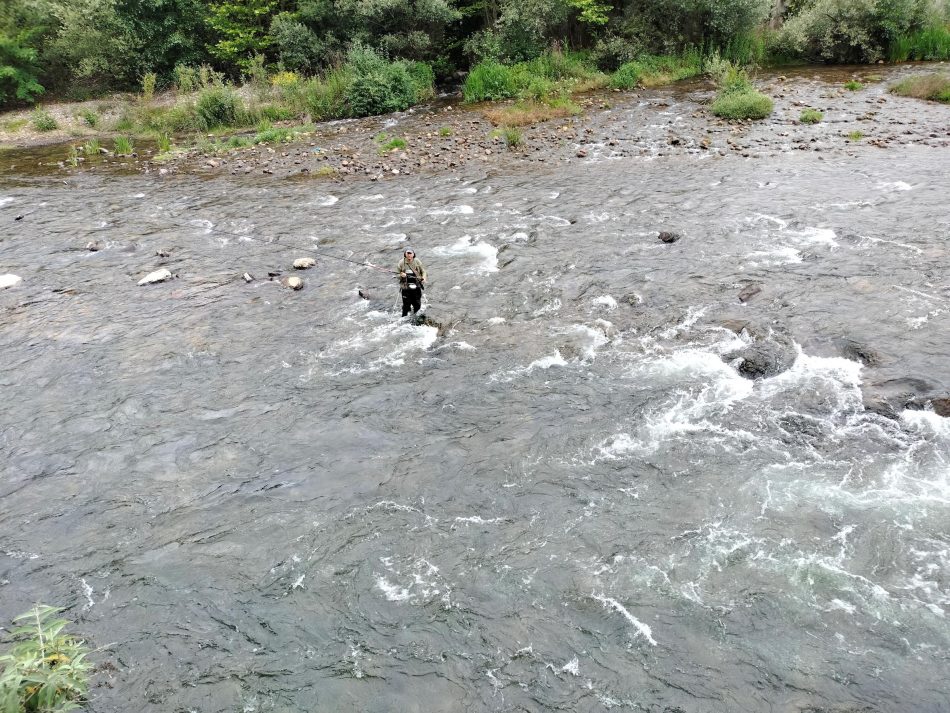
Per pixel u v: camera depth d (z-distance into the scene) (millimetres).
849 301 11602
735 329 11148
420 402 10242
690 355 10664
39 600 7227
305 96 32844
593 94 30703
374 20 34562
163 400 10727
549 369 10727
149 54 37719
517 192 19438
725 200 17109
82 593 7293
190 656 6512
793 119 23969
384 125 29203
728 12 31547
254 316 13258
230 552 7730
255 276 15070
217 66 38719
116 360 11938
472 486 8484
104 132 32875
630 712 5750
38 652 5938
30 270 16062
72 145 30266
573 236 15773
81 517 8398
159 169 25266
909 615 6355
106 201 21375
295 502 8445
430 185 20906
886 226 14578
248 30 36656
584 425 9383
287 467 9078
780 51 33562
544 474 8570
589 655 6254
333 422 9938
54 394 11039
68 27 36094
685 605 6652
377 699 6012
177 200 21156
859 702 5672
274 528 8047
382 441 9453
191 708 6023
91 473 9180
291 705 6008
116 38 36531
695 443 8844
